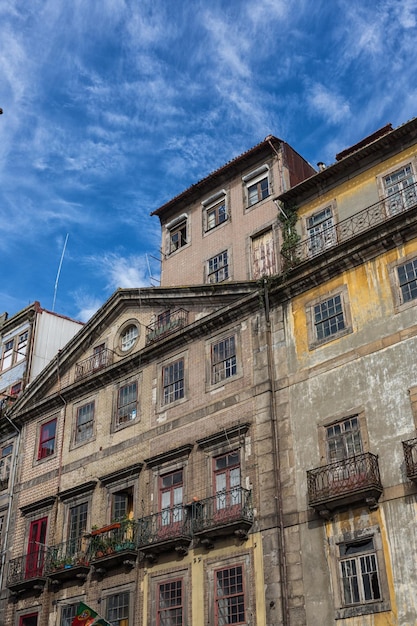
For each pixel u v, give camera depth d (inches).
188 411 981.2
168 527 911.7
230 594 814.5
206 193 1198.3
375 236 855.7
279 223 1042.7
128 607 911.0
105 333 1196.5
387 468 745.0
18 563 1092.5
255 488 848.3
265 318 943.7
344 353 842.8
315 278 908.6
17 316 1487.5
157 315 1115.9
